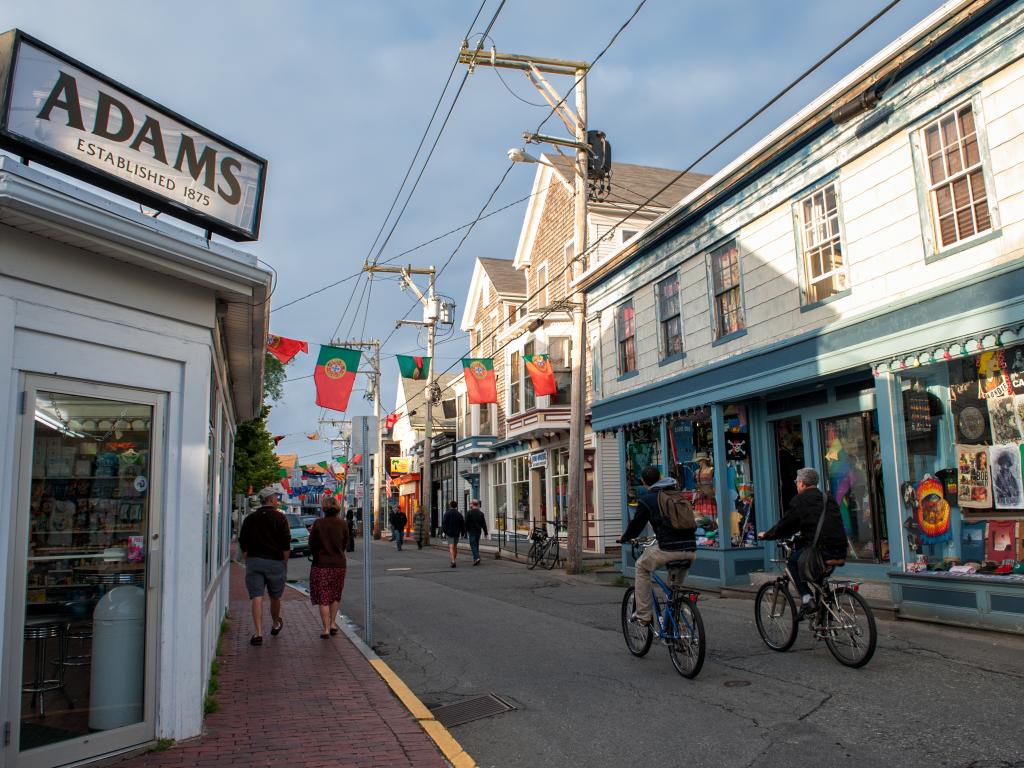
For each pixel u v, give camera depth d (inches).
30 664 183.3
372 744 218.5
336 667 321.7
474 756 218.1
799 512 297.4
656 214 924.0
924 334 371.2
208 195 245.4
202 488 230.4
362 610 505.7
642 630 322.0
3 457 176.9
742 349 511.2
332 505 406.6
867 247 411.2
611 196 908.6
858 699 242.5
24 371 185.6
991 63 343.9
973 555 352.5
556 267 987.9
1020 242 331.6
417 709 254.5
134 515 211.9
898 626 354.3
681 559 295.3
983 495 349.1
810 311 450.9
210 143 247.6
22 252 185.2
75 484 197.9
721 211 534.3
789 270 470.6
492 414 1252.5
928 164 378.9
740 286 516.1
